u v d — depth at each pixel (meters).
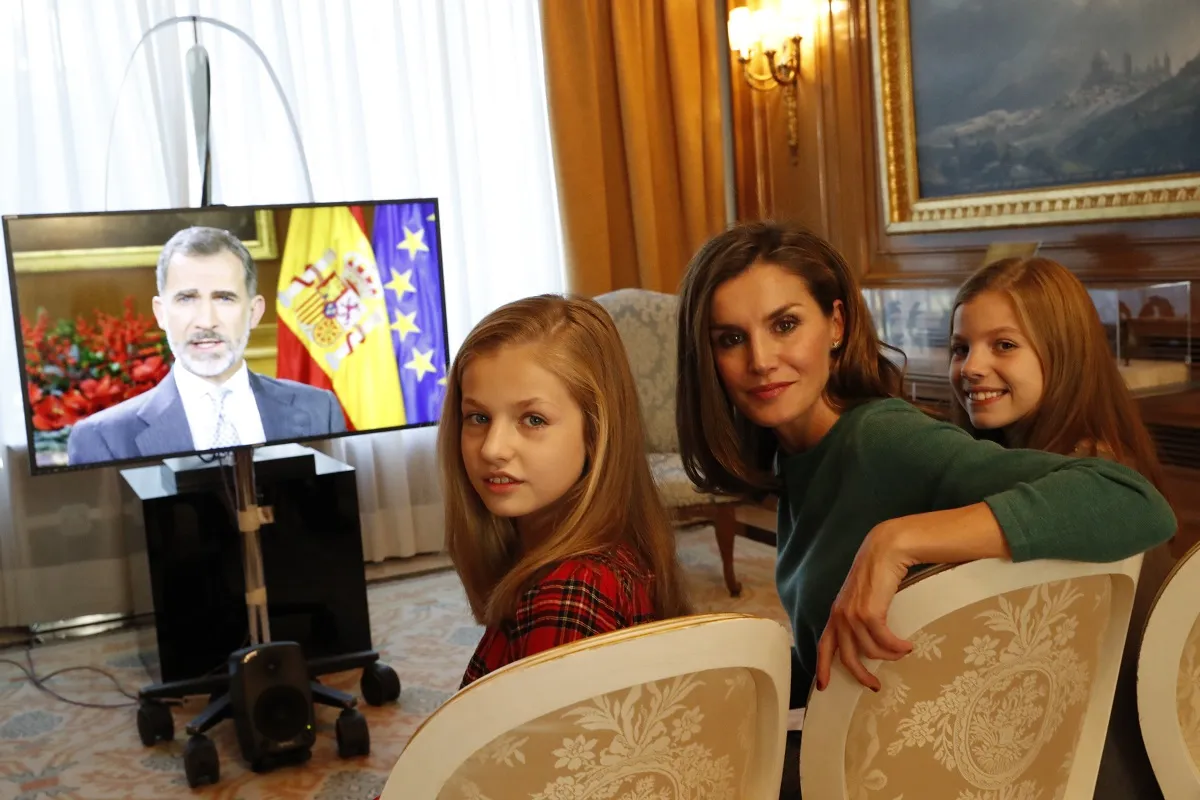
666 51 4.96
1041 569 1.00
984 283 1.64
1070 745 1.14
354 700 2.88
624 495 1.13
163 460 3.32
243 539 2.86
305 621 3.27
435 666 3.46
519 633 1.04
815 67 4.84
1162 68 3.48
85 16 3.97
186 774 2.73
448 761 0.81
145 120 4.08
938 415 1.38
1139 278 3.63
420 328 3.00
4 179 3.95
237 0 4.17
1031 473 1.07
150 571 3.12
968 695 1.02
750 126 5.21
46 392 2.70
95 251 2.71
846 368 1.32
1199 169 3.42
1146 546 1.03
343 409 2.93
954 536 0.98
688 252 5.05
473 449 1.13
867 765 1.02
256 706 2.70
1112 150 3.67
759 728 0.96
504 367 1.10
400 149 4.50
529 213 4.82
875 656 0.97
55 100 3.98
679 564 1.21
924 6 4.29
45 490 4.04
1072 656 1.08
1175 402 3.46
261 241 2.83
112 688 3.48
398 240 2.96
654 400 4.18
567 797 0.85
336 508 3.29
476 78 4.66
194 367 2.79
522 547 1.23
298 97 4.30
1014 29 3.95
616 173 4.93
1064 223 3.86
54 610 4.08
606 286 4.85
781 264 1.25
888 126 4.49
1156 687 1.21
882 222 4.62
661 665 0.83
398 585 4.35
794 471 1.35
